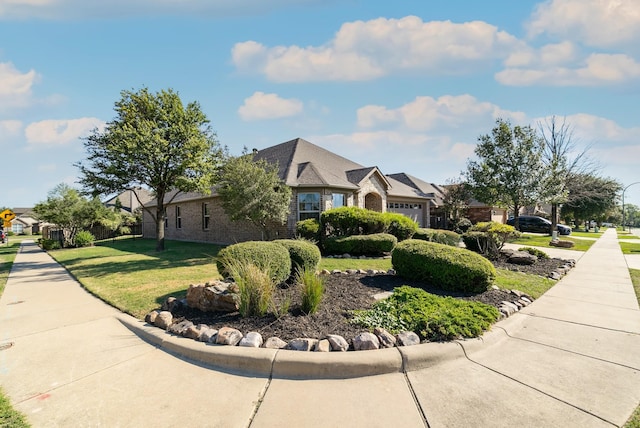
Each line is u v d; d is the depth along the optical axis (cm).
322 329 388
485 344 369
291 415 247
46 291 704
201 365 338
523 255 959
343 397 272
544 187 2084
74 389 293
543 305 540
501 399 265
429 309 429
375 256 1148
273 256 571
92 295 652
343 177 1714
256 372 319
